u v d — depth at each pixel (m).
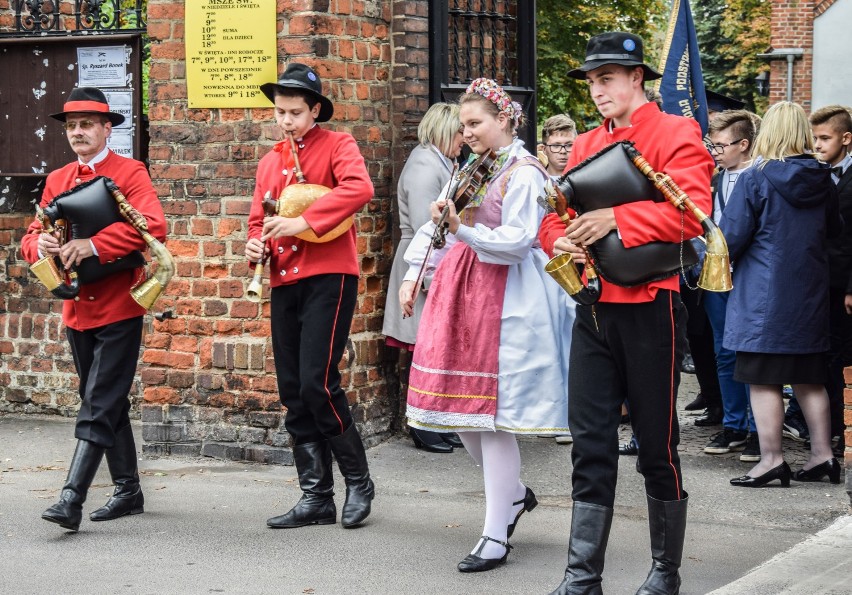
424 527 5.38
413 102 7.14
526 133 8.00
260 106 6.58
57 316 7.95
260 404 6.67
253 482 6.26
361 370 6.94
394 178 7.16
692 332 7.63
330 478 5.46
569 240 4.13
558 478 6.34
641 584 4.57
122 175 5.43
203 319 6.77
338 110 6.68
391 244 7.18
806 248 6.02
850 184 6.76
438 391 4.77
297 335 5.35
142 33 7.27
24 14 7.92
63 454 6.95
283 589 4.50
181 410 6.84
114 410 5.35
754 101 33.16
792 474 6.33
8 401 8.09
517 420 4.71
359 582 4.59
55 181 5.52
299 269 5.21
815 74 26.58
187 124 6.75
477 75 7.74
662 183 3.97
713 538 5.20
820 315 6.04
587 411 4.17
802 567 4.64
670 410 4.14
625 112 4.15
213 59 6.63
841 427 6.93
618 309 4.09
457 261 4.88
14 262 8.00
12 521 5.46
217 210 6.71
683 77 8.15
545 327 4.75
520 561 4.88
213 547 5.05
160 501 5.86
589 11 21.69
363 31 6.85
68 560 4.87
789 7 26.56
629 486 6.16
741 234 6.06
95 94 5.41
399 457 6.78
